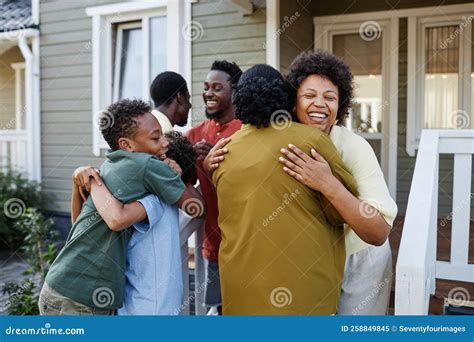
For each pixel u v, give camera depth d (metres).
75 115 6.82
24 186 6.75
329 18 5.77
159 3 6.04
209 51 5.43
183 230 2.19
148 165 1.75
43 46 6.97
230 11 5.29
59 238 6.53
